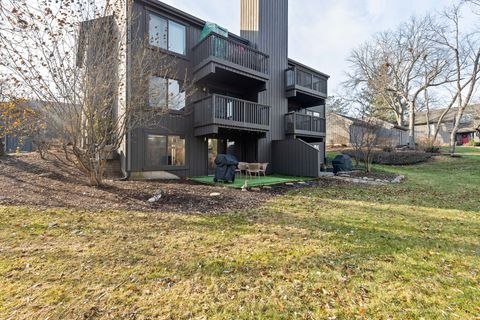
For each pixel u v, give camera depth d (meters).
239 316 2.04
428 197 7.13
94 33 6.48
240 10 13.12
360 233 4.03
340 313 2.09
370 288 2.45
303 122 13.59
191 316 2.04
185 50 10.28
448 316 2.05
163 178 9.49
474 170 13.72
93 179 7.01
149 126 8.98
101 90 6.62
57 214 4.60
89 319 1.98
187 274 2.67
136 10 8.74
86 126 6.62
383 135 23.19
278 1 13.29
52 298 2.22
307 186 8.97
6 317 1.97
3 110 5.61
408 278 2.65
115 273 2.66
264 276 2.65
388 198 6.95
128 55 8.06
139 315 2.03
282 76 13.47
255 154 12.29
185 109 10.20
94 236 3.66
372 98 24.12
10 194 5.71
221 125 9.51
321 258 3.10
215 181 8.95
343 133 26.59
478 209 5.71
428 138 22.70
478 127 27.00
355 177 11.61
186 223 4.41
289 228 4.23
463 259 3.11
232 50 10.26
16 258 2.92
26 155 10.01
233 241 3.61
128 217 4.63
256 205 5.93
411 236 3.92
